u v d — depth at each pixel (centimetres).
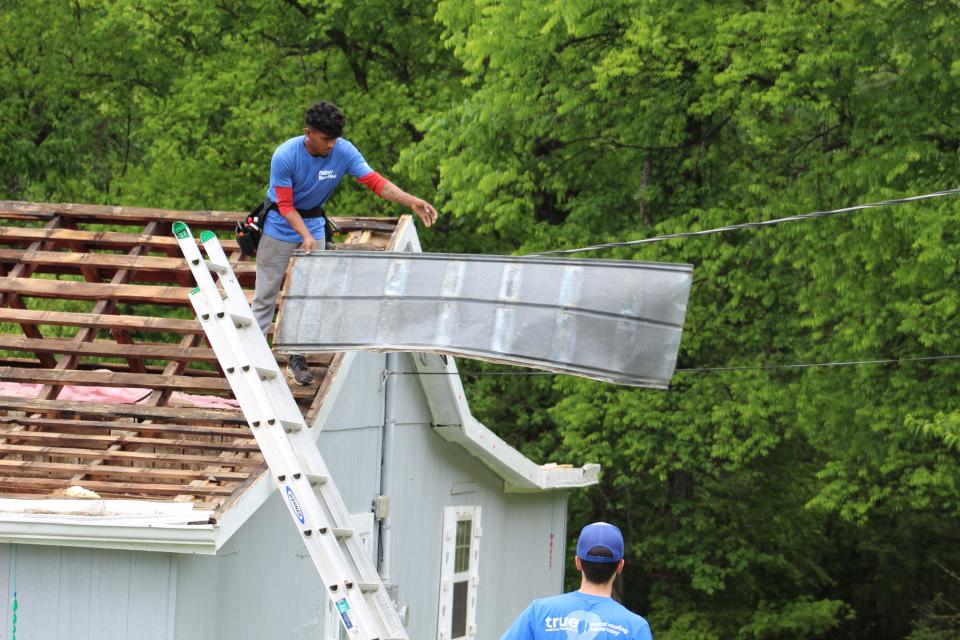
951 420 3578
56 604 1830
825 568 6775
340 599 1641
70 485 1961
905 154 3903
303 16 5975
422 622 3120
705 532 5638
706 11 4278
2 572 1848
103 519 1772
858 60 4019
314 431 2142
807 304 4250
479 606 3569
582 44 4562
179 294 2400
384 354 2775
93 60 6462
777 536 5794
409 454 2988
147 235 2605
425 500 3117
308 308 1838
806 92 4178
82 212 2692
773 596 6056
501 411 5703
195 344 2333
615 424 4775
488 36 4409
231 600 2044
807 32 4019
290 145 2022
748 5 4409
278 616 2273
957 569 6531
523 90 4550
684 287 1617
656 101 4575
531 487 3794
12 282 2455
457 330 1730
